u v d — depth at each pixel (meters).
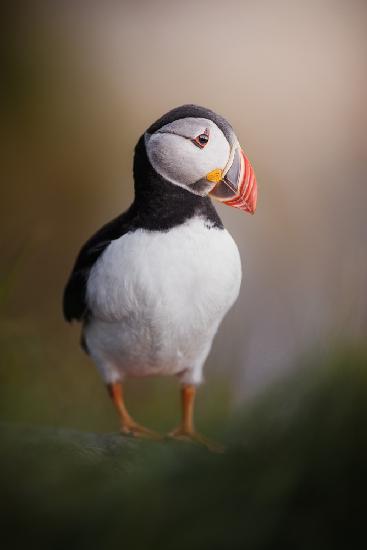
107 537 2.63
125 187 5.11
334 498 2.63
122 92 5.32
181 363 2.94
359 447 2.63
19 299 3.73
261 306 3.54
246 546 2.62
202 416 3.22
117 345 2.92
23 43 5.05
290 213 4.57
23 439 2.76
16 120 4.95
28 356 3.12
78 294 2.93
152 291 2.88
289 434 2.64
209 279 2.88
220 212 4.25
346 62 5.38
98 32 5.39
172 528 2.63
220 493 2.63
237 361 3.30
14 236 3.55
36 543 2.63
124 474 2.67
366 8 5.43
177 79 5.33
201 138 2.88
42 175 4.93
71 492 2.65
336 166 4.95
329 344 2.66
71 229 4.81
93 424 3.22
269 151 5.05
